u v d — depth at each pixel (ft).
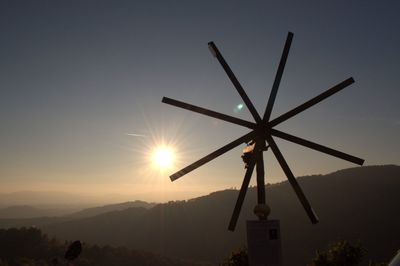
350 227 508.53
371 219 520.83
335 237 491.31
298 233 519.19
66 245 418.92
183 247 631.15
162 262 432.66
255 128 23.22
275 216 572.92
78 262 357.00
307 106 23.47
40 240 425.69
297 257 468.75
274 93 23.76
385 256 417.28
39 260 362.53
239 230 618.03
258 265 20.17
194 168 22.89
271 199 629.92
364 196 599.98
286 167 23.15
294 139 23.27
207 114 23.66
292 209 586.86
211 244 616.80
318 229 519.60
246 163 23.53
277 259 20.15
